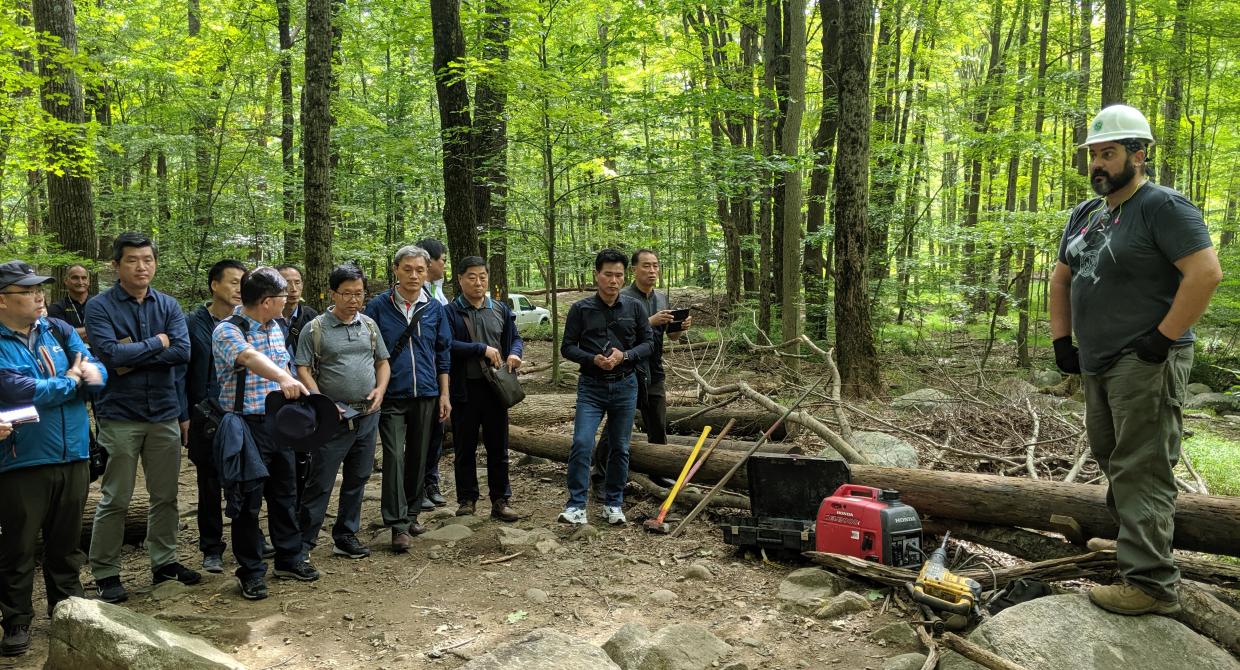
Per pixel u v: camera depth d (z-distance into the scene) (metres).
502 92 8.96
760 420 6.95
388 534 5.14
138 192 14.34
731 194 10.95
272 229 14.52
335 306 4.46
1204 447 6.93
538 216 15.34
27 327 3.48
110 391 4.02
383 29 15.12
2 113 8.64
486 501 6.03
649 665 3.24
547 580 4.38
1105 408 3.33
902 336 13.56
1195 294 2.87
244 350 3.93
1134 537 3.15
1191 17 12.88
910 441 6.82
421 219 16.80
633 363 5.38
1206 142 17.52
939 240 12.89
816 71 18.62
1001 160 12.62
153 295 4.15
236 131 14.25
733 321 14.52
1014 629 3.14
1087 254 3.27
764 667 3.32
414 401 4.94
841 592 4.09
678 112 9.51
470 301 5.40
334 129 14.77
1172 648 3.05
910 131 15.19
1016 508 4.25
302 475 4.79
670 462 5.88
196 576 4.30
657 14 10.91
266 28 15.99
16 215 16.88
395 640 3.62
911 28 16.98
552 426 8.00
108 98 13.98
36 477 3.45
